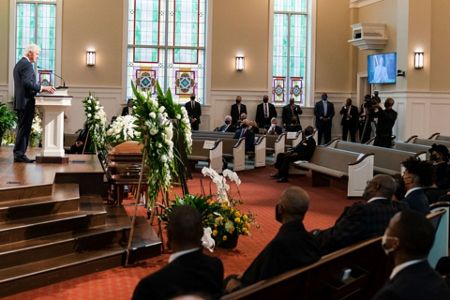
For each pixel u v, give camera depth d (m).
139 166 7.35
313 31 18.62
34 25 17.44
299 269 2.92
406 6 15.67
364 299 3.51
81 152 11.38
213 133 15.57
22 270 5.09
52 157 8.22
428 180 4.82
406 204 4.32
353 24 17.86
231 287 3.55
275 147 15.02
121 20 17.66
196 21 18.34
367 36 16.61
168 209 6.35
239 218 6.47
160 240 6.25
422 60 15.68
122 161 7.39
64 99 8.20
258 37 18.38
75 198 6.16
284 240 3.39
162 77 18.20
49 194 6.22
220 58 18.20
